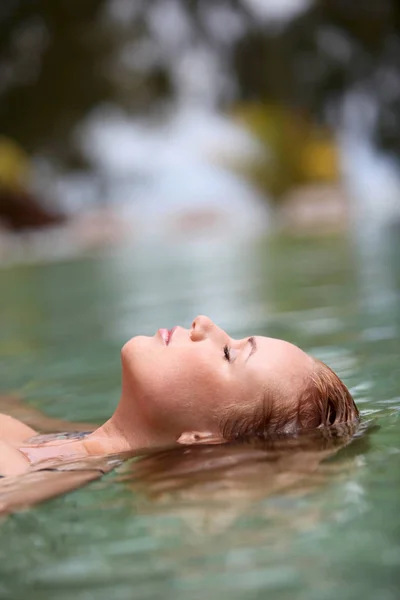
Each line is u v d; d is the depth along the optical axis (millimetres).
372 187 19359
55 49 20422
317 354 4648
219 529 1968
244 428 3002
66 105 20344
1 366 5270
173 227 16719
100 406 3992
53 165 19219
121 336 5980
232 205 17750
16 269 12508
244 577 1713
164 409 3031
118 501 2260
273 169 19031
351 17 21141
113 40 20688
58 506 2264
